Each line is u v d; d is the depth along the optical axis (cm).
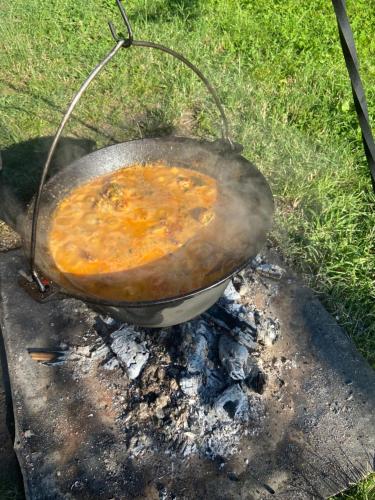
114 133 115
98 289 59
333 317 78
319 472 61
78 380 70
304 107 116
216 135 113
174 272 60
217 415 65
